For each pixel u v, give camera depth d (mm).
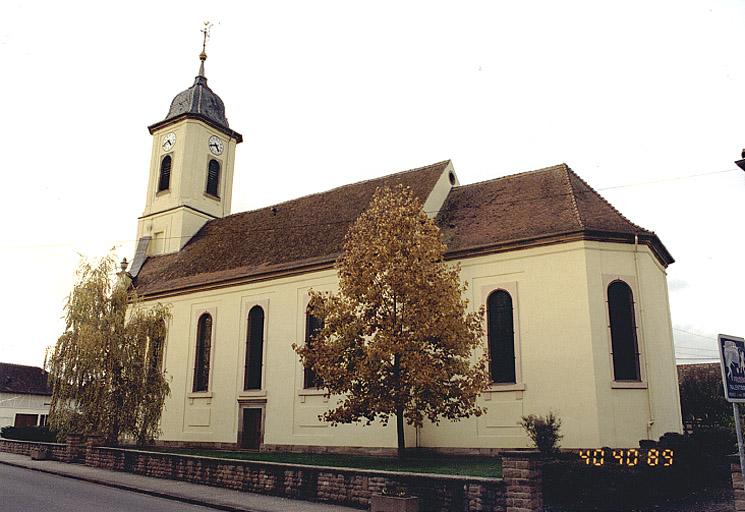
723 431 19391
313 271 29312
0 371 56375
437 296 20062
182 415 32688
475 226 26766
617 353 22609
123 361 27984
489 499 13523
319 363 20484
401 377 19812
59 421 27438
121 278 30094
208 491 18547
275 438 28547
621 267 23266
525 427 21328
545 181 27438
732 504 15164
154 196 42125
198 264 36281
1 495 16344
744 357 9703
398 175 32906
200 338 33562
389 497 14258
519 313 23719
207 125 42969
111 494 17719
